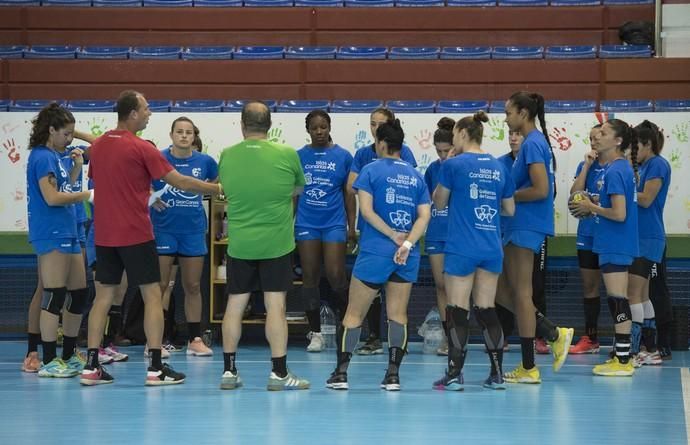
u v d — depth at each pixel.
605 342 12.61
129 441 6.37
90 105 15.09
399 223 8.48
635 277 10.64
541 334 9.56
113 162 8.66
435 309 11.79
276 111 14.52
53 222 9.34
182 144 11.07
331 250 11.46
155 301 8.93
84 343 12.11
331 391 8.63
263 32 17.64
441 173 8.60
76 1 18.00
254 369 10.13
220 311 12.84
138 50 16.91
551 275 12.55
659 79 15.79
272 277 8.55
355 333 8.66
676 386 9.07
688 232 12.71
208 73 16.17
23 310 12.81
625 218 9.80
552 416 7.43
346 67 16.16
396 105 14.70
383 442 6.37
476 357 11.27
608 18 17.52
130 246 8.71
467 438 6.53
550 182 9.02
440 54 16.77
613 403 8.07
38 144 9.34
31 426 6.93
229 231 8.62
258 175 8.43
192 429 6.80
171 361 10.80
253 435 6.59
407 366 10.47
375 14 17.62
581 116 12.77
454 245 8.57
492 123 12.88
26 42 17.70
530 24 17.55
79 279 9.62
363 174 8.49
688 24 16.77
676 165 12.74
